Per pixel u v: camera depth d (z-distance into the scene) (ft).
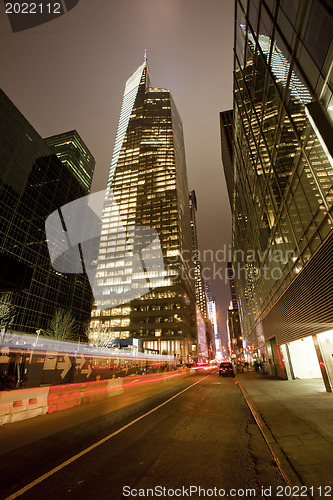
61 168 252.42
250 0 54.13
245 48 66.80
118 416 29.68
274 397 37.50
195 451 17.69
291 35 36.58
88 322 259.60
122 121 497.05
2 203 179.83
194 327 366.84
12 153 192.44
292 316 55.21
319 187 35.86
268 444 17.97
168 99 494.18
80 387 44.04
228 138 198.49
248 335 160.04
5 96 191.42
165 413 30.99
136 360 168.55
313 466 13.33
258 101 60.85
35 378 65.62
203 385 67.00
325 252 36.22
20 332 173.68
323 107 30.94
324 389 41.93
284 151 48.08
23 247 192.34
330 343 39.81
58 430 23.72
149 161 401.90
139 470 14.66
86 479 13.66
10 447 18.97
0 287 43.96
